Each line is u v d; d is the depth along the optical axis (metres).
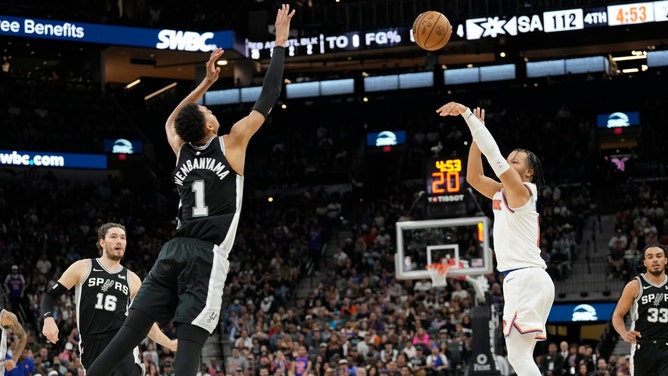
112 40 35.66
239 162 5.69
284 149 38.00
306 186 36.75
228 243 5.62
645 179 33.56
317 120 38.81
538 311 6.58
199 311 5.39
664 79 35.78
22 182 33.53
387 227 31.95
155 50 36.94
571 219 31.00
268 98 5.82
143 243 31.92
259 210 35.03
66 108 35.44
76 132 34.78
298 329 25.55
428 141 36.62
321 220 34.34
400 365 20.95
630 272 27.73
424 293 26.59
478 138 6.49
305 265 31.72
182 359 5.32
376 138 37.50
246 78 39.12
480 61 40.72
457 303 24.84
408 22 36.84
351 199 35.56
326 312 26.16
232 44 36.81
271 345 24.36
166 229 34.09
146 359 21.64
